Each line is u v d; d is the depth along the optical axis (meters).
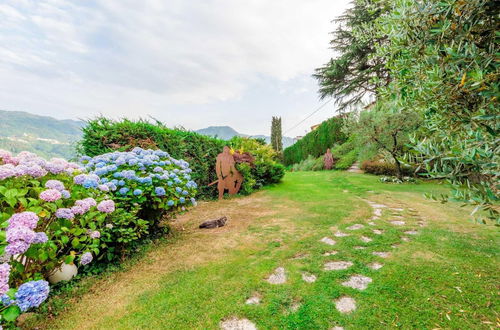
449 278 2.34
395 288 2.22
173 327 1.83
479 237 3.42
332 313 1.93
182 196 3.91
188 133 6.90
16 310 1.45
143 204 3.48
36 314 1.98
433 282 2.29
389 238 3.46
